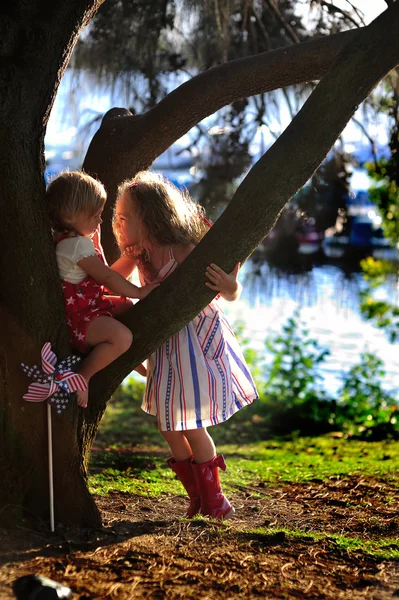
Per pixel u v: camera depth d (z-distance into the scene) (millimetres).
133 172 4004
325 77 2998
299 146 3014
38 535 2996
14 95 2824
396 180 6273
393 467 5699
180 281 3137
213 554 3010
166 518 3752
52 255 3014
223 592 2641
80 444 3184
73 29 2971
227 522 3662
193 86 3924
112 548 2980
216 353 3559
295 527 3787
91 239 3244
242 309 13422
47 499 3123
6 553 2807
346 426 7805
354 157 6863
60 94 6676
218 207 7016
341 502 4496
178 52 6656
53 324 3031
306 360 8836
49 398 2994
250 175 3076
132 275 3799
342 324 12438
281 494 4762
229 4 6320
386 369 9953
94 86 6621
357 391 8352
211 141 7027
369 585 2801
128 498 4312
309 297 9844
